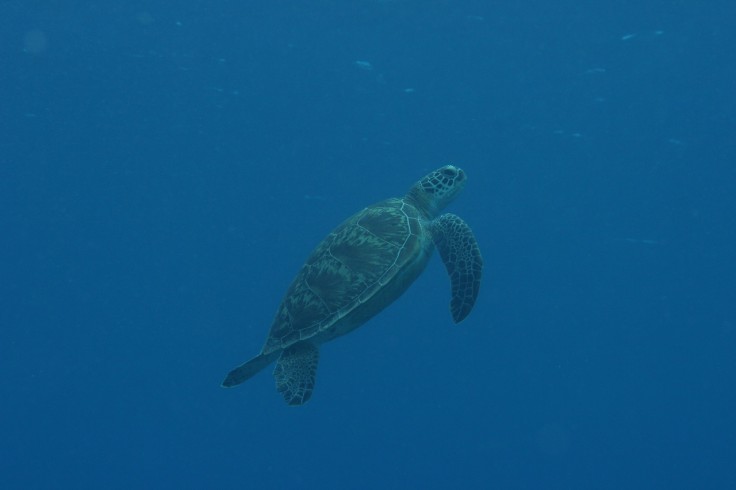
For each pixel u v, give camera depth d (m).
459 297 7.50
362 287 6.70
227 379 6.84
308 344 6.98
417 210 8.51
